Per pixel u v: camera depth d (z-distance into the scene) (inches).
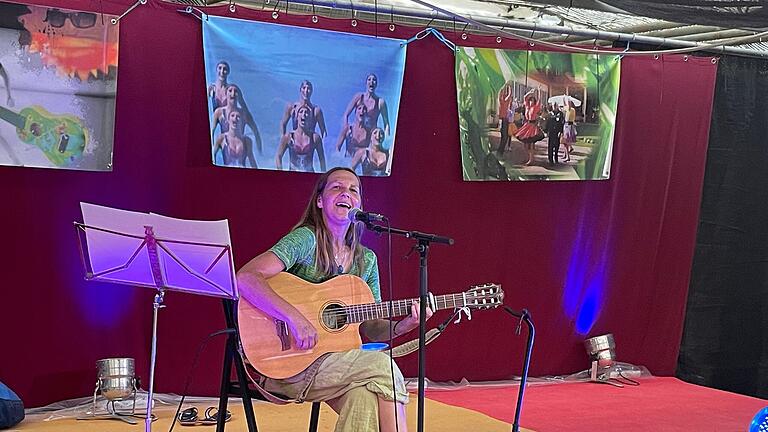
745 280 299.1
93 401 221.1
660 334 297.9
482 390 264.2
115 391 215.0
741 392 299.7
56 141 220.2
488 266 274.8
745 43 276.1
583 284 286.8
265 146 241.1
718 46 266.1
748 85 298.2
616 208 289.6
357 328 160.7
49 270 224.7
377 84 253.9
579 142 279.3
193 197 237.5
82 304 227.9
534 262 280.5
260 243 245.3
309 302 159.5
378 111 254.2
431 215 266.5
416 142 263.6
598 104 280.8
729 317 299.4
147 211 233.1
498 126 270.2
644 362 296.5
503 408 236.4
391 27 257.1
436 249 267.9
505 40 270.8
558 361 285.3
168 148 234.5
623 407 240.2
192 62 235.6
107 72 224.5
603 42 284.0
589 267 287.3
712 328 299.3
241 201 242.8
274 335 156.2
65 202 225.8
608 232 289.1
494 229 275.0
